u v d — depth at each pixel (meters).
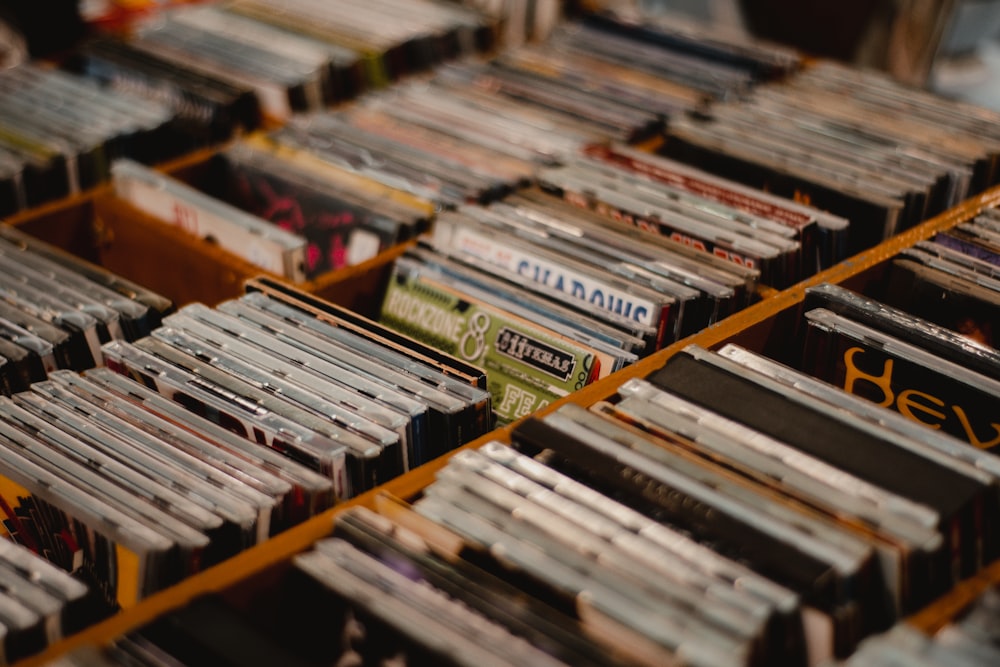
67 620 0.96
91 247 1.91
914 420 1.21
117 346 1.35
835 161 1.89
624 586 0.91
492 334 1.46
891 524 0.96
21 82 2.24
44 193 1.95
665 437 1.11
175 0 2.81
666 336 1.45
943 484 1.01
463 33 2.57
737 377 1.20
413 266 1.58
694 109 2.18
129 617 0.92
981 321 1.43
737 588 0.90
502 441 1.15
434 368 1.32
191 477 1.12
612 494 1.03
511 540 0.97
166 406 1.24
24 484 1.11
